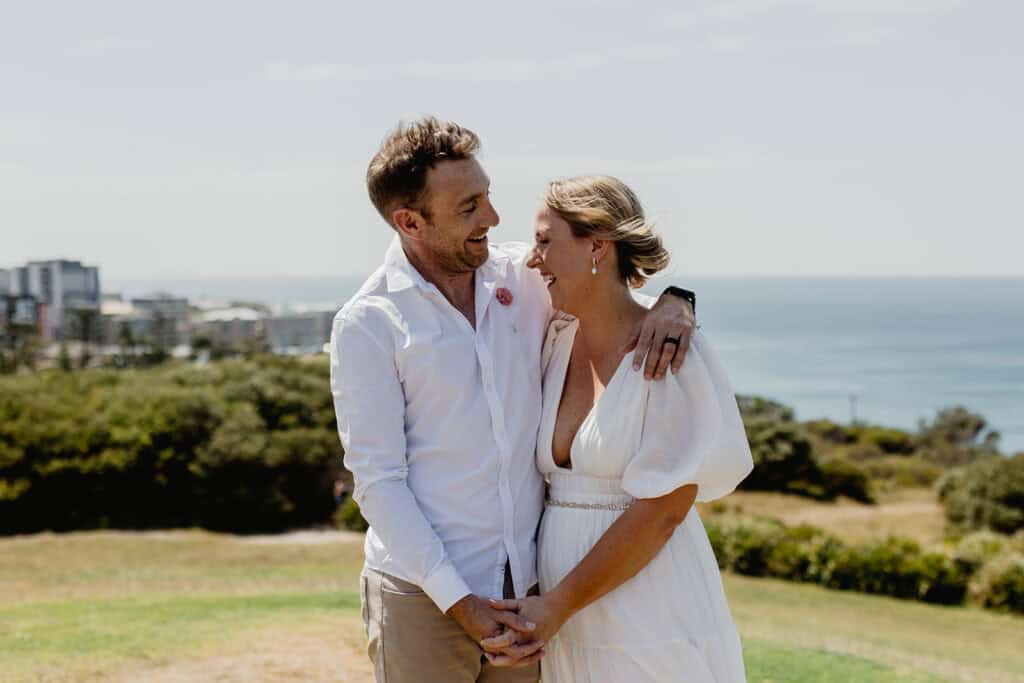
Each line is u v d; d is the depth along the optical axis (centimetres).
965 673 813
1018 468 3341
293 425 3145
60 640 655
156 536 1970
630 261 288
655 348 272
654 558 280
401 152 261
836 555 1766
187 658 591
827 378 17412
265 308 10331
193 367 3491
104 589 1199
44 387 3041
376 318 266
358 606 851
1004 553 1709
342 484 2927
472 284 281
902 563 1723
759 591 1656
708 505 3453
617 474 276
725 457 271
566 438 286
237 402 3128
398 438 265
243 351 5912
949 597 1680
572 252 280
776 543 1844
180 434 2883
